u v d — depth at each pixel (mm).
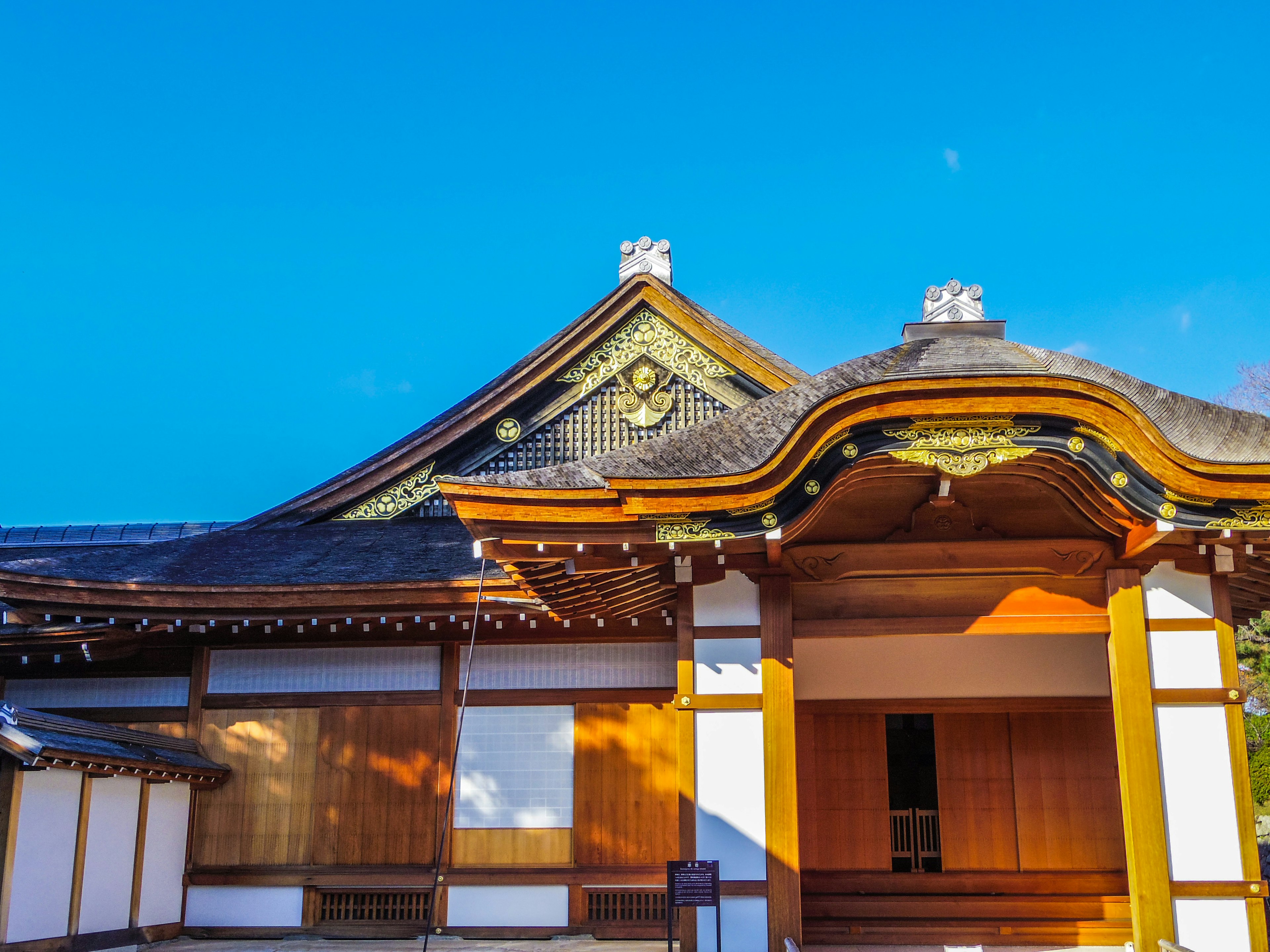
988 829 13148
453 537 14258
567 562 9570
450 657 13227
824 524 10391
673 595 11250
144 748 11969
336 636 13375
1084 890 12789
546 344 15320
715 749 9992
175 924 12562
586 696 12984
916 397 9039
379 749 13078
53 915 10438
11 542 20500
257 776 13117
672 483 8859
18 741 9750
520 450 15406
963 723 13539
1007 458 9227
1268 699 27734
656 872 12445
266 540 14695
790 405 9938
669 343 15344
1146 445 8984
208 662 13523
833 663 13734
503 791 12805
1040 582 10375
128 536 20438
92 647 12852
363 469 15367
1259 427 9812
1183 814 9625
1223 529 9195
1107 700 13352
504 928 12406
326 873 12703
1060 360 10570
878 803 13297
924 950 11094
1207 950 9305
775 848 9688
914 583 10430
